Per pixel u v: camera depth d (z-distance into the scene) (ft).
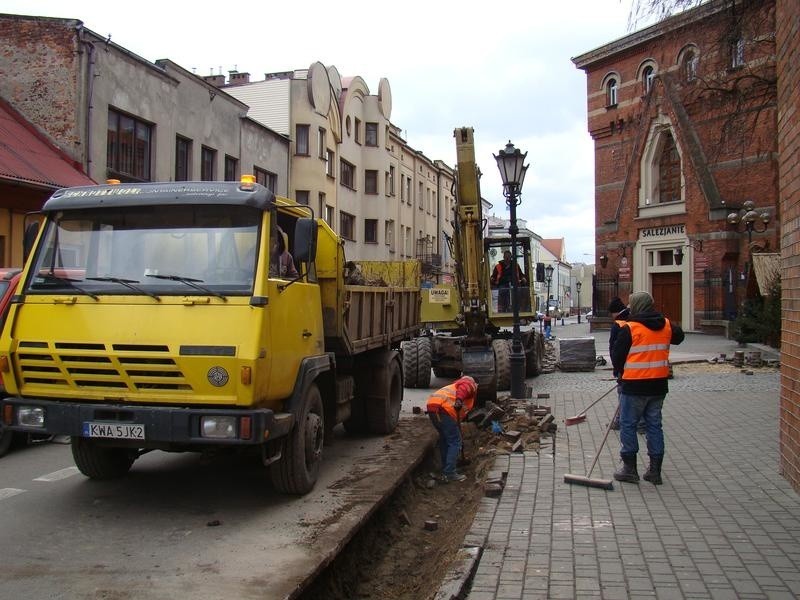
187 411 17.95
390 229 152.46
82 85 58.90
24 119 58.85
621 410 23.04
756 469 24.00
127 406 18.43
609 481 22.12
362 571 19.01
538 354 55.31
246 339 18.17
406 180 164.45
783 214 22.81
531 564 16.12
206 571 15.66
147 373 18.43
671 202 109.70
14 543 17.56
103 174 61.57
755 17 35.86
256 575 15.42
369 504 20.72
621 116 120.06
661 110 111.34
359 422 31.65
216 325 18.35
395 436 31.73
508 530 18.49
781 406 23.22
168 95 70.85
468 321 44.75
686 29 38.73
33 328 19.30
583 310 342.03
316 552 16.83
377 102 141.38
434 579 17.39
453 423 27.12
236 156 86.17
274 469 21.11
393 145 153.17
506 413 34.88
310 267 23.22
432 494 26.11
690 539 17.44
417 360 48.75
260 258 19.11
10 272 29.25
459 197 43.91
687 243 106.83
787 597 14.03
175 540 17.75
